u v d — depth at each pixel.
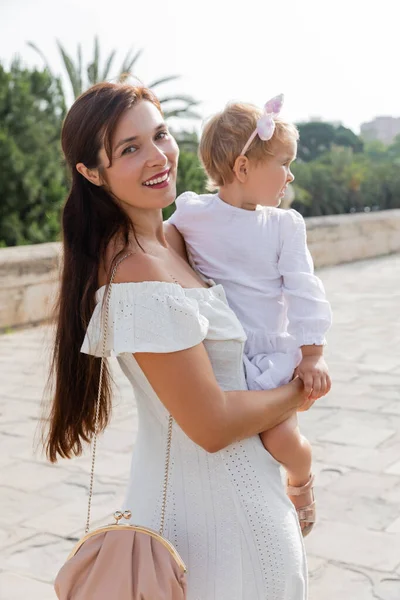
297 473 1.96
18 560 3.43
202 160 2.15
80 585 1.55
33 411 5.85
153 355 1.59
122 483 4.29
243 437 1.68
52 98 22.08
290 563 1.73
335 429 5.06
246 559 1.70
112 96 1.67
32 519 3.85
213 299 1.75
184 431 1.63
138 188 1.68
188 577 1.69
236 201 2.08
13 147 16.86
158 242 1.83
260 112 2.05
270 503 1.74
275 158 2.02
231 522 1.70
